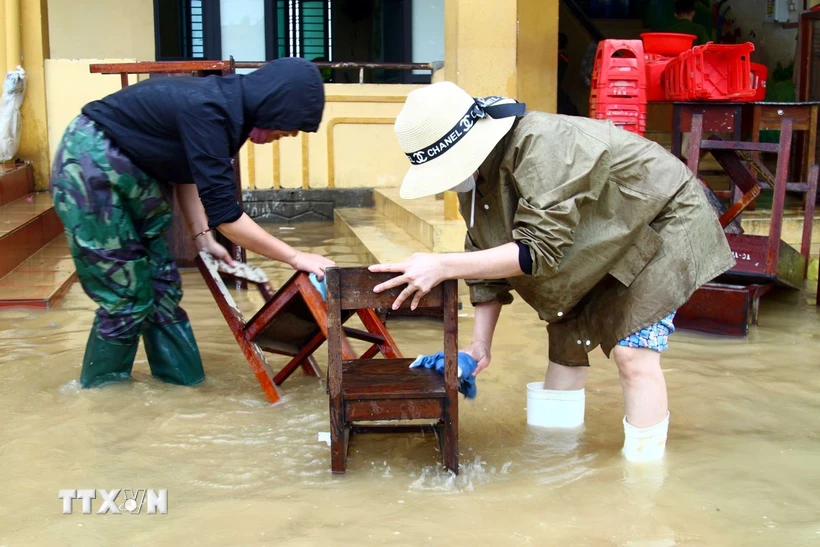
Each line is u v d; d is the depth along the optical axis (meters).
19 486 3.13
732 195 6.33
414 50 11.65
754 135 6.69
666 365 4.63
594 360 4.74
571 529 2.80
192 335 4.38
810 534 2.77
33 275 6.64
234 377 4.46
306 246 8.42
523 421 3.83
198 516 2.89
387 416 3.17
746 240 5.61
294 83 3.70
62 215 3.94
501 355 4.86
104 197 3.89
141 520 2.87
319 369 4.54
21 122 9.34
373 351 4.28
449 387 3.14
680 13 12.09
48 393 4.15
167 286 4.27
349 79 12.07
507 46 6.72
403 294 3.01
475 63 6.71
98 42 11.21
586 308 3.49
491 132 2.97
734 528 2.81
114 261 3.97
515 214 3.11
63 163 3.91
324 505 2.98
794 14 12.58
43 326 5.45
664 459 3.39
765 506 2.98
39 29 9.32
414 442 3.60
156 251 4.25
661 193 3.15
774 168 10.71
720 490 3.11
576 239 3.14
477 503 2.99
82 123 3.91
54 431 3.66
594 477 3.21
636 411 3.36
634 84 7.04
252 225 3.75
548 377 3.81
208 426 3.76
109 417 3.84
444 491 3.10
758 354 4.84
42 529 2.80
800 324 5.49
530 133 2.98
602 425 3.78
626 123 7.07
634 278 3.24
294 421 3.83
